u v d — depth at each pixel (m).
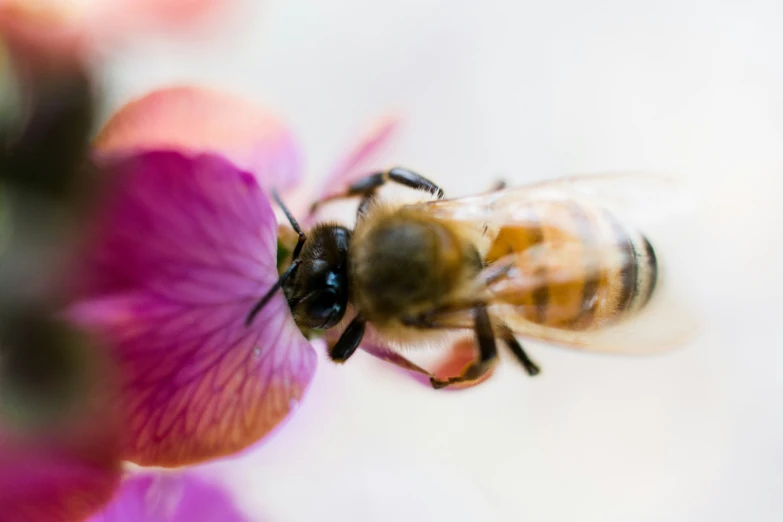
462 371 0.09
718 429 0.11
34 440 0.08
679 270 0.09
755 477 0.11
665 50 0.11
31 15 0.08
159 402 0.08
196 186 0.08
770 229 0.11
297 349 0.09
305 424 0.10
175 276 0.08
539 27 0.11
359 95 0.10
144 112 0.08
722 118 0.11
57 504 0.08
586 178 0.09
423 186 0.09
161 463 0.08
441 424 0.10
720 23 0.11
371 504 0.10
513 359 0.09
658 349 0.09
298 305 0.09
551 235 0.09
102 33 0.08
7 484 0.08
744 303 0.11
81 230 0.08
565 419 0.11
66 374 0.08
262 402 0.08
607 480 0.10
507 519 0.10
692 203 0.09
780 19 0.11
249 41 0.10
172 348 0.08
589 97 0.11
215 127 0.09
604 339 0.09
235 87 0.10
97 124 0.08
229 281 0.08
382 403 0.10
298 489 0.10
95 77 0.08
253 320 0.08
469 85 0.10
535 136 0.11
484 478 0.10
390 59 0.10
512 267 0.09
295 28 0.10
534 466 0.10
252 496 0.10
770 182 0.11
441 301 0.09
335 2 0.10
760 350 0.11
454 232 0.09
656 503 0.10
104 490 0.08
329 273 0.09
